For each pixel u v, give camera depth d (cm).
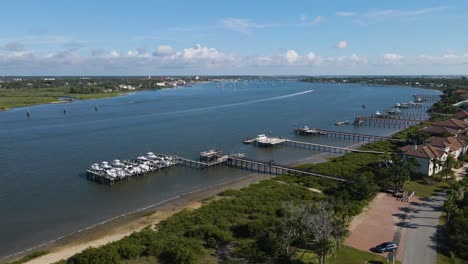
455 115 17900
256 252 5494
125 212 7875
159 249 5653
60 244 6400
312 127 18712
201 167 11462
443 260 5347
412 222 6738
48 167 11094
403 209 7388
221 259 5525
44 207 8106
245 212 7331
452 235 5919
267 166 11281
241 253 5609
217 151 12700
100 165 11006
